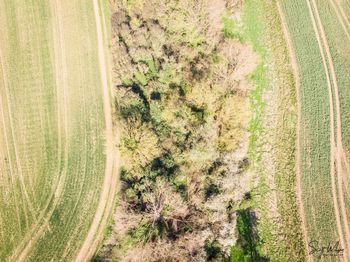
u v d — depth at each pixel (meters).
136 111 47.16
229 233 46.09
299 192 46.69
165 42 49.28
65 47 49.56
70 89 48.62
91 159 47.09
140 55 48.53
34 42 49.59
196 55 49.44
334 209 45.53
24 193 46.31
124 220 44.56
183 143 47.09
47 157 47.12
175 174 45.97
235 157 48.09
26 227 45.59
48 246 45.25
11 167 46.91
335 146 47.47
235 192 47.16
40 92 48.47
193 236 44.66
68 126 47.81
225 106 48.06
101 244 45.34
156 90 48.38
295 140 48.38
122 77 48.41
